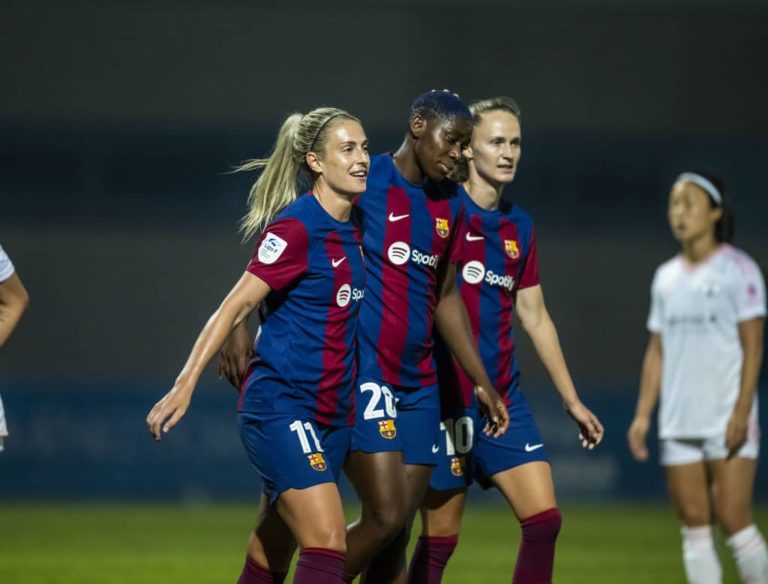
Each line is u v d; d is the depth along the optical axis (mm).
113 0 83000
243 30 83938
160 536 45969
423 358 19922
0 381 70375
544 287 85188
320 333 17641
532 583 20875
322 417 17859
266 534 18594
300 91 84312
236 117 84062
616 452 71500
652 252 85875
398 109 84562
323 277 17562
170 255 83062
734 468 25562
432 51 84875
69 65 83000
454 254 20031
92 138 83500
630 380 85438
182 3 83562
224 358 18797
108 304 82250
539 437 21422
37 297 81625
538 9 85438
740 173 86938
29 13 82500
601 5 85812
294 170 18406
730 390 25891
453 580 33531
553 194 86312
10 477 68562
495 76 85375
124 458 69625
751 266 26172
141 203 84062
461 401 21188
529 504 20875
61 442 69125
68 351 81688
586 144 86375
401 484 18859
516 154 21234
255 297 17250
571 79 85812
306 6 84125
